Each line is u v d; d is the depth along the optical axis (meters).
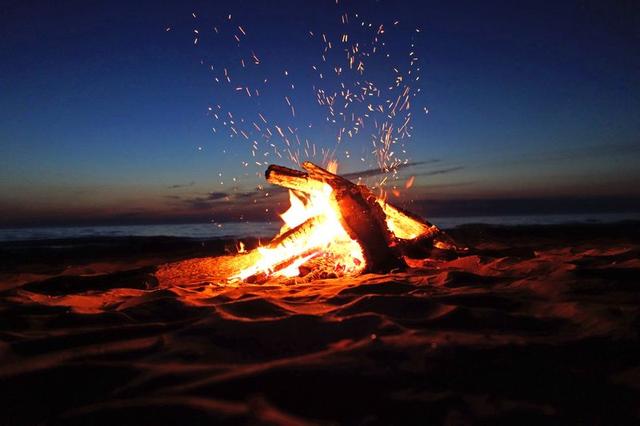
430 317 3.11
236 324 2.92
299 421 1.73
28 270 7.38
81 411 1.83
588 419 1.77
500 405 1.87
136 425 1.73
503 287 4.11
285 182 5.77
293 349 2.54
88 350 2.54
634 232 11.88
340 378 2.09
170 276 5.68
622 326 2.69
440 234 6.52
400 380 2.08
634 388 1.99
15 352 2.56
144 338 2.78
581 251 6.90
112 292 4.59
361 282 4.58
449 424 1.74
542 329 2.86
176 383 2.08
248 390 1.99
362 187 5.82
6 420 1.85
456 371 2.19
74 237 18.12
